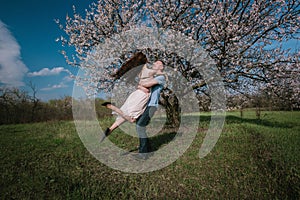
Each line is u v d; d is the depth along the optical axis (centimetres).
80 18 727
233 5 679
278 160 330
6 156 398
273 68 707
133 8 691
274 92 805
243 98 887
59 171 312
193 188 253
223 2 646
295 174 279
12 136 625
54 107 1367
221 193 236
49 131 708
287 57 697
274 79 750
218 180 270
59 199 226
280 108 1242
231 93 858
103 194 238
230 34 624
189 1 664
